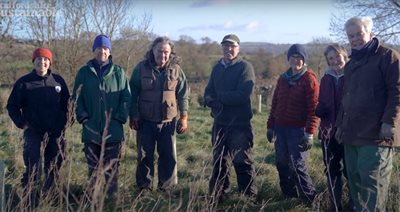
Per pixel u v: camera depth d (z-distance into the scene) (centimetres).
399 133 380
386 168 394
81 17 1795
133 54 1869
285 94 514
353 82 401
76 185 496
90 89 500
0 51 1723
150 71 534
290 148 509
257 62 2892
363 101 391
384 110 382
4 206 389
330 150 476
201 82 2616
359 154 399
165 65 538
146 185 538
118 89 508
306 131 493
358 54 398
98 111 497
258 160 740
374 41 393
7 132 717
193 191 427
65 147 489
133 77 542
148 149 541
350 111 400
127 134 789
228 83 514
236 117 514
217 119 523
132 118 539
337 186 483
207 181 521
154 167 589
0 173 380
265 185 572
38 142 491
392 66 378
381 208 383
